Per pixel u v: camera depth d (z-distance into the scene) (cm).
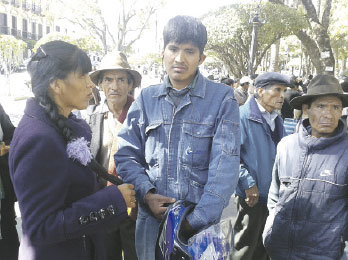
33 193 133
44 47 146
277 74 286
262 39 1239
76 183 149
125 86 260
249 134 281
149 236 184
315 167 202
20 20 4469
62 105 153
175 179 172
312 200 203
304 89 1194
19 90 2338
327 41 1258
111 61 255
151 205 169
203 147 170
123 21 2394
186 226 159
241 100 722
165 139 175
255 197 274
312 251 205
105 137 261
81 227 139
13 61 2216
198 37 167
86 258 160
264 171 280
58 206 138
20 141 135
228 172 162
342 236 198
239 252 290
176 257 150
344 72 2864
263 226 289
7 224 259
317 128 206
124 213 150
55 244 148
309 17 1273
